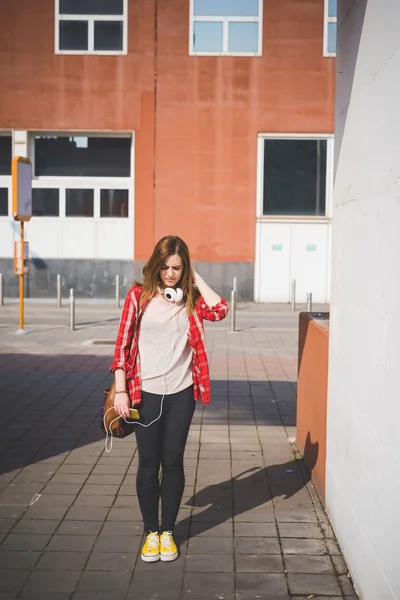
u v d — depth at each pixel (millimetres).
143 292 4266
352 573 4020
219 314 4324
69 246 22219
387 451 3260
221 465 6137
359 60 3973
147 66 21406
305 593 3895
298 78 21328
